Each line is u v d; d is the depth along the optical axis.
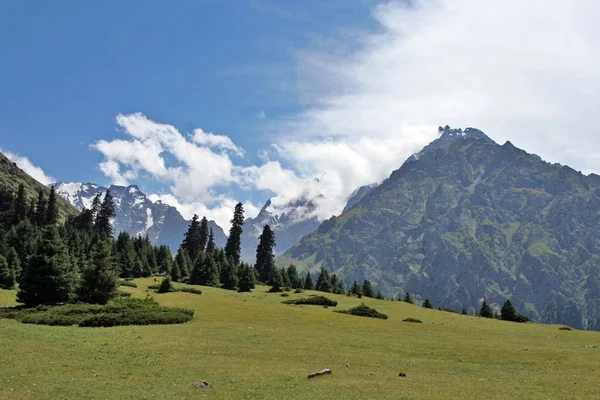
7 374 24.61
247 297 107.38
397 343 45.66
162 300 78.62
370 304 107.19
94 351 34.44
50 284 67.81
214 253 166.12
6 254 105.31
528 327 78.81
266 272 162.25
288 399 22.78
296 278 166.00
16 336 37.56
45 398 20.95
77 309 56.22
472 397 24.58
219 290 118.69
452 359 38.16
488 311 126.06
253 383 26.27
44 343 35.59
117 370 28.34
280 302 100.44
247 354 35.84
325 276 159.38
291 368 31.09
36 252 69.50
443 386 27.27
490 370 33.91
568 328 80.81
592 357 41.59
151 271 148.00
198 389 24.34
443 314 96.12
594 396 25.69
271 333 48.03
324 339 45.78
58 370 26.84
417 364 35.09
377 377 29.19
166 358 32.97
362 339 47.16
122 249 145.62
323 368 31.52
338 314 76.12
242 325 54.00
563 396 25.55
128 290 95.88
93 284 68.69
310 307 89.50
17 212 183.50
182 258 157.25
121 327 49.62
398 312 95.75
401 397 23.88
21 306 67.56
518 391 26.56
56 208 187.12
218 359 33.31
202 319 59.22
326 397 23.33
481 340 52.06
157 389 24.05
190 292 103.44
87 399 21.36
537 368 35.34
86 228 181.12
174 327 50.03
